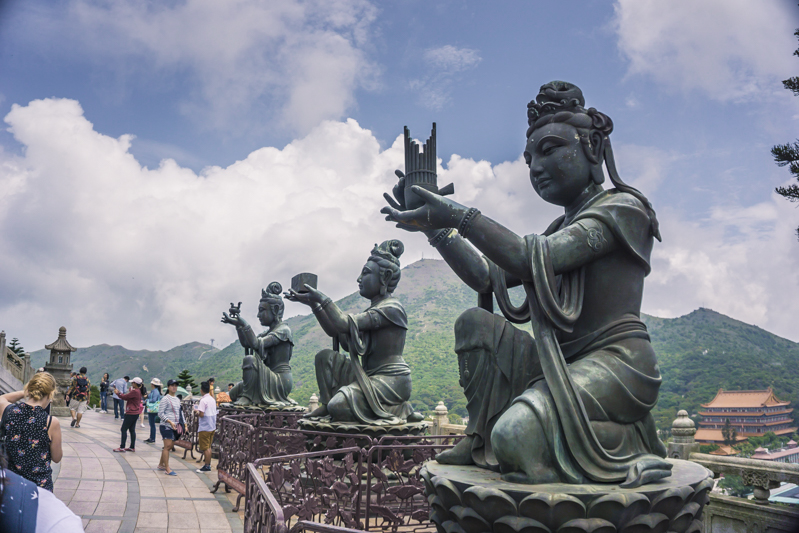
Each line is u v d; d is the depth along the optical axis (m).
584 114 5.10
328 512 6.09
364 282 10.55
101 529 6.95
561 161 5.00
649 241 4.86
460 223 4.72
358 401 9.73
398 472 7.34
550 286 4.46
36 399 5.39
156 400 16.42
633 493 3.72
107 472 10.73
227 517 7.91
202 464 12.71
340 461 9.12
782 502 7.05
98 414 25.97
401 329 10.37
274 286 17.22
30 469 5.15
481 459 4.85
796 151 8.44
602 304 4.73
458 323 5.25
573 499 3.62
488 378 4.99
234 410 15.20
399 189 5.55
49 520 1.69
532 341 4.99
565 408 4.20
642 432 4.50
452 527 4.18
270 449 9.29
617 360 4.48
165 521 7.48
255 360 15.98
